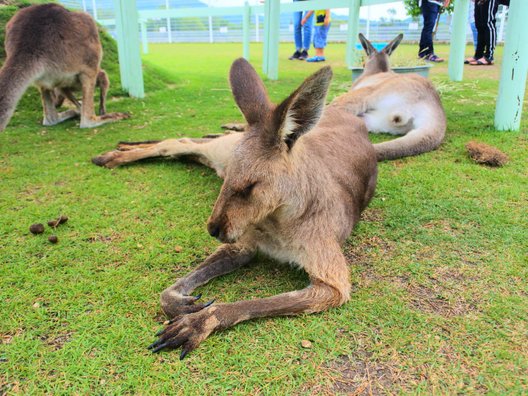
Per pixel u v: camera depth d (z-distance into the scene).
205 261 0.80
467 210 1.05
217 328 0.66
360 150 1.00
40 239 0.92
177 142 1.28
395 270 0.83
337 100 1.68
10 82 1.49
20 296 0.74
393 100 1.60
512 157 1.35
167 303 0.70
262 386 0.58
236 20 7.29
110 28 5.18
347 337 0.66
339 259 0.77
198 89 2.53
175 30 7.06
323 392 0.57
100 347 0.64
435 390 0.57
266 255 0.86
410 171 1.29
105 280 0.79
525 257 0.85
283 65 3.55
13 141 1.56
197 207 1.07
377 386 0.58
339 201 0.83
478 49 3.19
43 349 0.63
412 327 0.68
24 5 2.36
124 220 1.01
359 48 2.78
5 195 1.12
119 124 1.80
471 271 0.82
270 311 0.69
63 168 1.30
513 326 0.68
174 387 0.58
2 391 0.57
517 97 1.54
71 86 1.76
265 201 0.73
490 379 0.59
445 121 1.54
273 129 0.73
